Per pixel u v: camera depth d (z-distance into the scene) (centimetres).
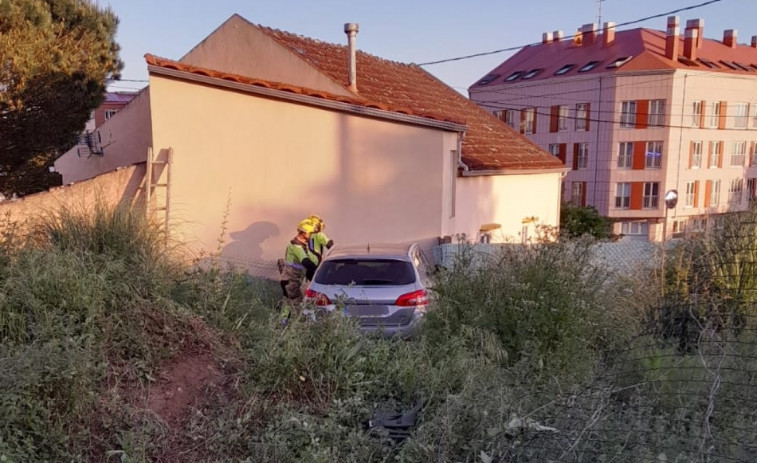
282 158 1095
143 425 378
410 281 701
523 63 4922
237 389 430
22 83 1277
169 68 1052
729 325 464
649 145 4191
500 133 1844
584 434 329
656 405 381
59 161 1666
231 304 580
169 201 1030
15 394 336
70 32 1422
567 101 4459
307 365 443
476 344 542
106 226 594
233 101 1086
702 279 569
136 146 1409
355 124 1088
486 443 338
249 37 1558
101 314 448
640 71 4103
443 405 394
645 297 638
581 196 4453
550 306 556
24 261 482
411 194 1102
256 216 1107
